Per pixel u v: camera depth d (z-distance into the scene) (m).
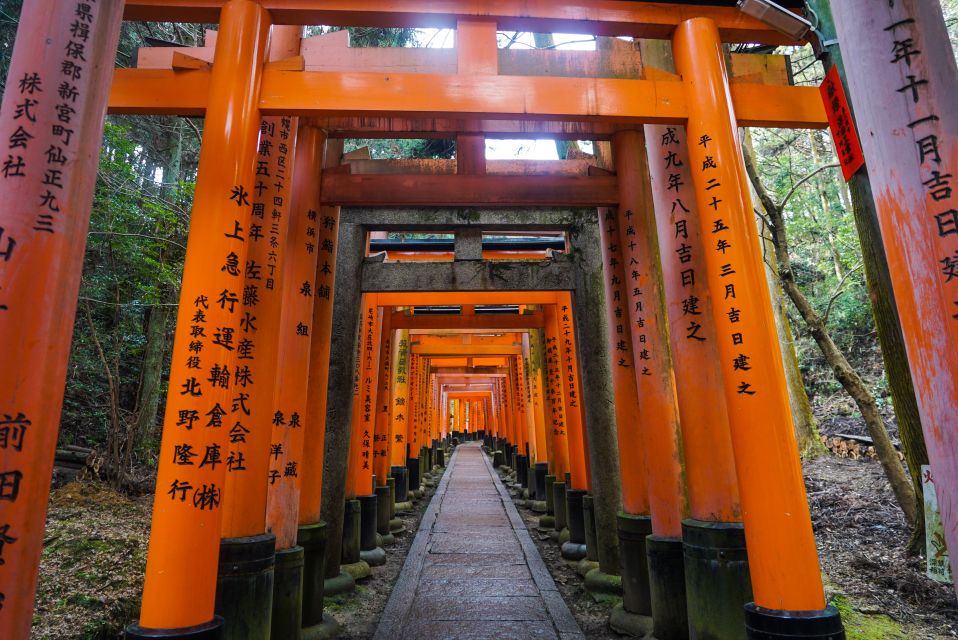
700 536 4.06
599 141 6.71
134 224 9.45
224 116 3.70
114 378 9.19
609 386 7.06
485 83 4.04
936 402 1.90
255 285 4.48
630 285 5.58
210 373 3.40
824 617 3.04
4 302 2.22
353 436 8.17
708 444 4.24
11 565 2.10
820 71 12.72
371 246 10.02
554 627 5.60
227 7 3.92
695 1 4.20
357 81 3.99
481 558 8.30
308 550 5.37
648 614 5.39
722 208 3.79
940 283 1.92
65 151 2.44
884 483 8.26
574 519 8.55
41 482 2.22
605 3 4.21
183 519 3.17
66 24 2.55
